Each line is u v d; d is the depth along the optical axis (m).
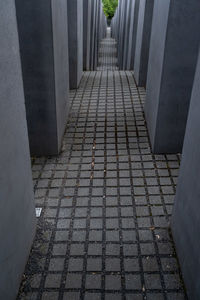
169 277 2.88
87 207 3.84
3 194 2.15
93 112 6.78
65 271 2.94
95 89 8.45
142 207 3.84
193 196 2.56
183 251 2.84
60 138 5.24
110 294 2.71
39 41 4.20
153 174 4.53
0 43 1.99
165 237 3.36
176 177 4.45
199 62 2.49
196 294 2.40
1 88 2.03
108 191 4.15
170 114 4.73
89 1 10.77
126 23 14.28
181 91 4.54
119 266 2.99
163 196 4.04
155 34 5.23
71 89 8.43
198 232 2.39
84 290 2.75
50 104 4.63
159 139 4.95
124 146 5.35
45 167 4.74
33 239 3.25
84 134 5.79
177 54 4.28
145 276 2.89
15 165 2.42
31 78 4.44
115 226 3.52
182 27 4.08
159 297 2.69
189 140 2.72
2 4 2.01
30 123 4.77
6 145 2.18
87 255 3.12
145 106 6.48
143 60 8.19
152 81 5.47
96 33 18.06
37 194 4.09
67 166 4.77
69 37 7.72
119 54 20.36
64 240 3.31
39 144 4.96
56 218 3.64
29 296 2.69
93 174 4.55
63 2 5.21
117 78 9.68
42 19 4.05
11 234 2.40
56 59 4.58
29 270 2.93
